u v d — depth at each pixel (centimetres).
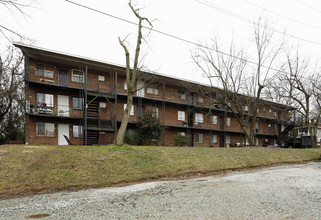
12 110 2264
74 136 1808
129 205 512
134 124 2095
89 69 1947
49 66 1770
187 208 490
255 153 1420
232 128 2869
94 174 802
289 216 446
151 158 1055
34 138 1658
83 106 1786
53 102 1777
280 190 662
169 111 2353
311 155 1588
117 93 1917
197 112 2580
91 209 484
